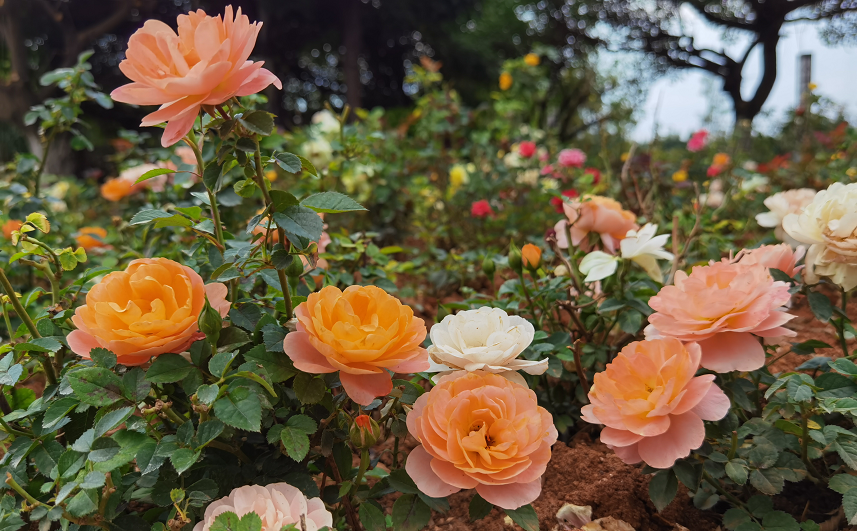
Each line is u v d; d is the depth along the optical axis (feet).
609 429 1.25
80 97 2.87
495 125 6.47
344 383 1.12
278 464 1.29
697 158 5.88
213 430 1.08
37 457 1.27
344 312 1.13
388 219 4.33
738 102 18.58
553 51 7.69
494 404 1.21
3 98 9.46
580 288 2.05
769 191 4.66
